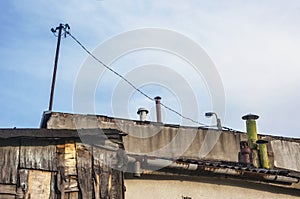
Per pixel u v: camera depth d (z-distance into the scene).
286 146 14.61
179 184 10.75
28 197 8.81
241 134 14.20
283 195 11.80
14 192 8.78
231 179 11.20
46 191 8.96
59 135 9.33
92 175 9.28
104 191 9.21
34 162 9.12
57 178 9.07
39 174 9.05
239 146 13.99
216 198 10.99
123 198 9.34
